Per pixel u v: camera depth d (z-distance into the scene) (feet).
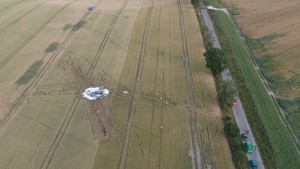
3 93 193.26
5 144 159.94
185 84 198.49
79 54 228.84
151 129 166.40
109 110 178.09
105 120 171.63
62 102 184.96
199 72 209.67
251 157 151.53
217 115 175.01
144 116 174.09
